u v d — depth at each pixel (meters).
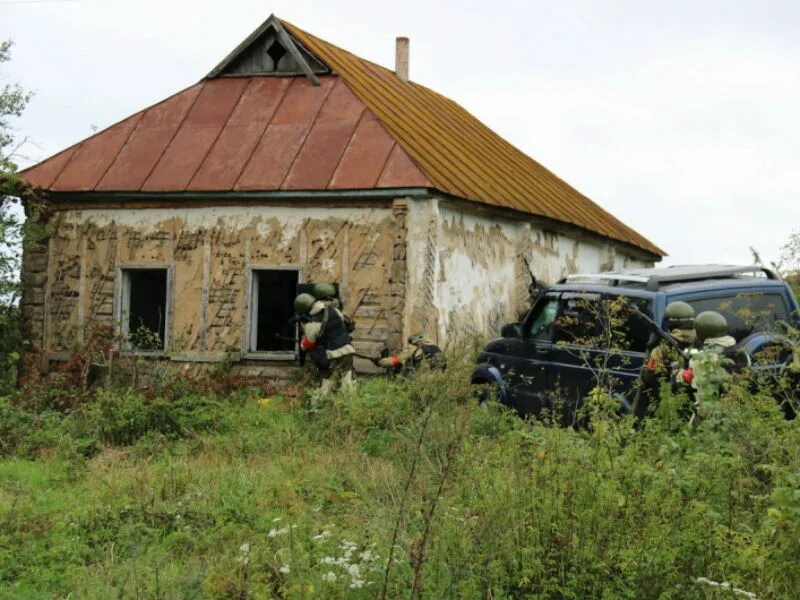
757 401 7.64
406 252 15.35
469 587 5.73
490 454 7.18
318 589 5.93
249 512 8.19
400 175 15.41
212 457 10.90
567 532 6.08
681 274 11.02
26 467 10.59
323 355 13.87
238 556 6.68
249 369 15.95
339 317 14.09
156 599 5.88
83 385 14.28
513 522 6.14
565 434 7.28
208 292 16.27
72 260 16.95
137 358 15.16
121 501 8.59
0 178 16.28
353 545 6.41
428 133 18.45
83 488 9.55
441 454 6.97
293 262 15.95
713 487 6.55
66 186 16.84
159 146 17.16
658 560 5.82
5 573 6.98
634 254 24.58
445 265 15.87
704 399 7.91
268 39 18.06
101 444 11.75
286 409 13.60
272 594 6.11
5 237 16.41
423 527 6.14
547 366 11.70
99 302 16.77
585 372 11.16
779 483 6.39
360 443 11.08
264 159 16.38
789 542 5.84
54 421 12.57
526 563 5.88
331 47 19.73
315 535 7.23
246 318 16.05
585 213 21.84
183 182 16.33
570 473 6.45
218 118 17.44
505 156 21.77
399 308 15.29
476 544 6.09
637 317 10.52
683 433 7.45
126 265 16.67
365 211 15.69
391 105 18.67
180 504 8.34
